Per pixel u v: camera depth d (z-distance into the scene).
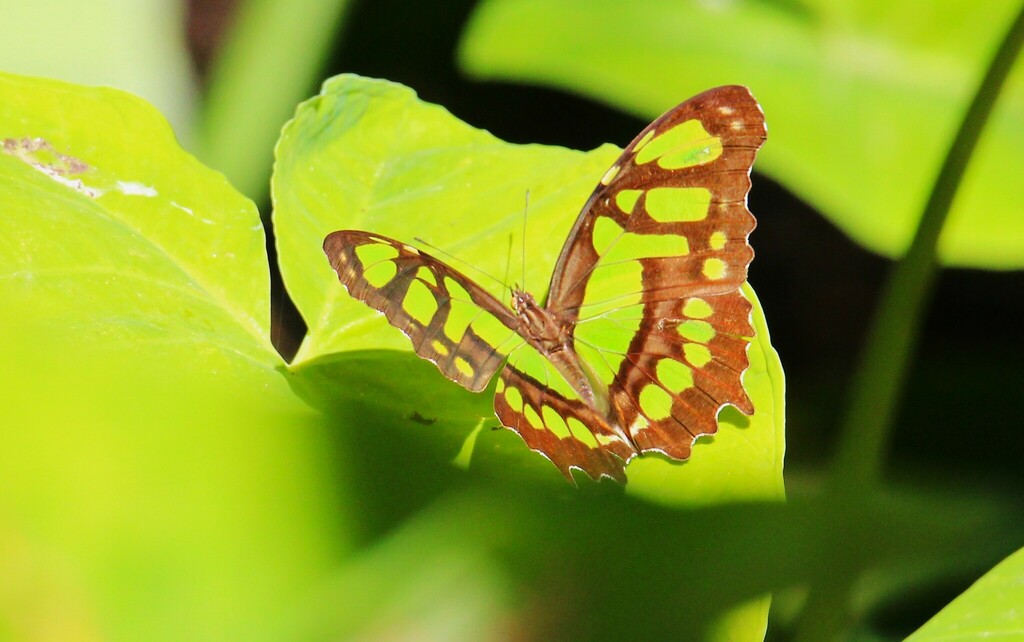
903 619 1.44
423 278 1.35
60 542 0.68
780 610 1.39
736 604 1.29
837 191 1.43
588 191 1.39
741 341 1.35
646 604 1.28
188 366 1.34
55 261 1.35
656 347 1.36
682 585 1.29
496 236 1.38
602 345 1.36
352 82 1.39
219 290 1.36
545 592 1.17
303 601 0.73
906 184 1.43
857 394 1.38
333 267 1.34
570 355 1.36
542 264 1.38
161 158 1.37
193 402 0.78
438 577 0.83
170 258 1.36
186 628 0.68
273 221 1.37
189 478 0.74
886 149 1.44
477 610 0.84
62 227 1.35
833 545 1.29
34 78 1.37
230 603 0.70
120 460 0.73
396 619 0.77
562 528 1.28
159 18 1.44
